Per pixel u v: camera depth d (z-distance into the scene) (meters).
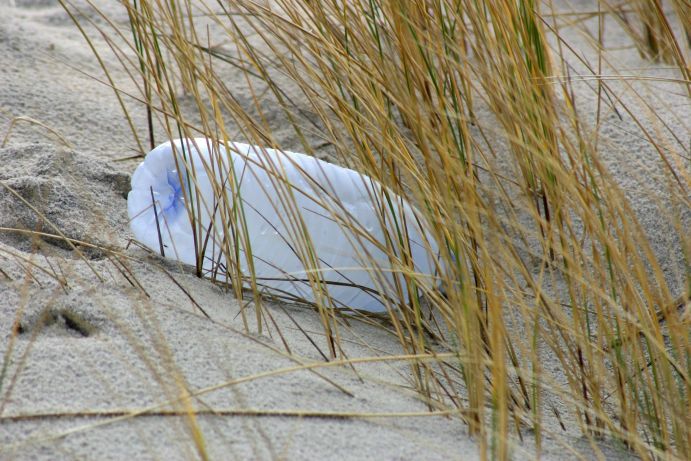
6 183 5.81
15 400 3.70
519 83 4.96
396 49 5.53
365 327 5.25
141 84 8.00
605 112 7.27
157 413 3.69
